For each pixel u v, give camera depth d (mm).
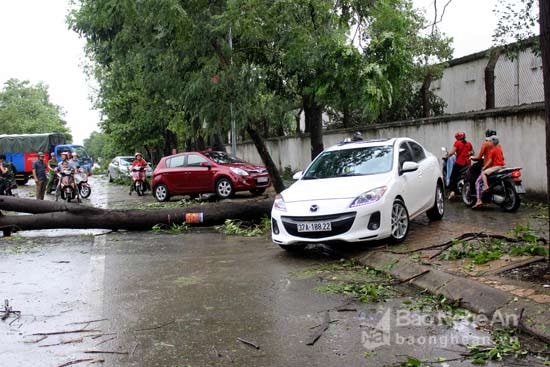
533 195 12656
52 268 8547
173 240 10867
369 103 12203
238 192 19922
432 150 16062
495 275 6223
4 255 9758
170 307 6133
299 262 8172
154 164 45000
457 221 10641
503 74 15258
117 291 6945
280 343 4891
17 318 5922
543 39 5797
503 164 11727
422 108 17891
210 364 4484
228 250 9531
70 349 4934
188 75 13820
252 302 6191
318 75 12836
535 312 5027
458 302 5734
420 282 6555
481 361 4301
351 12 12797
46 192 24578
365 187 8359
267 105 14039
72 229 12711
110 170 34656
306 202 8344
